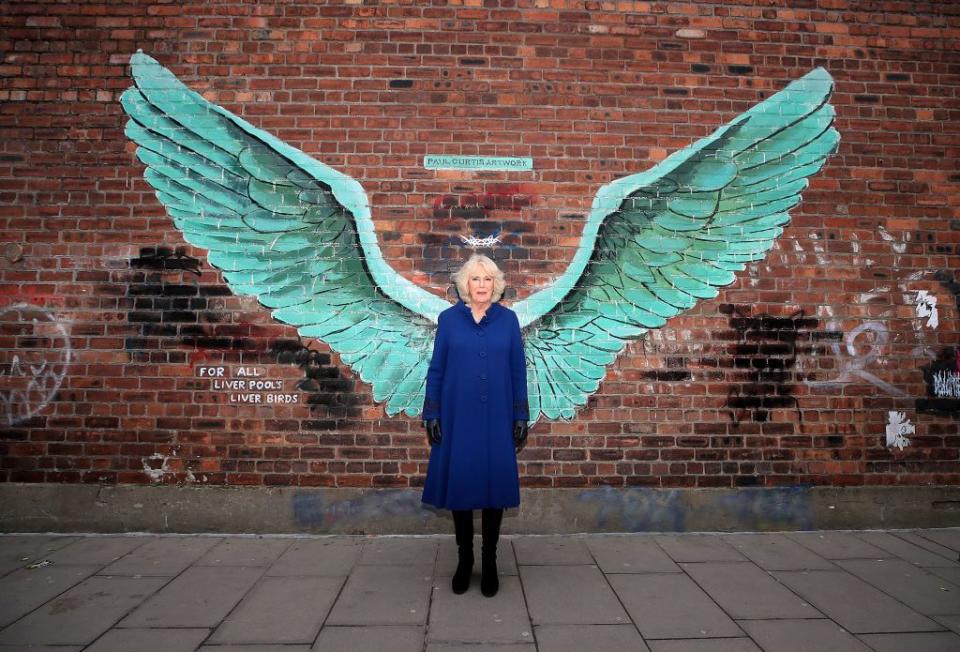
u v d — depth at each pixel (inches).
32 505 153.7
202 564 135.2
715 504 159.3
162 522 154.2
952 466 165.0
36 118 161.2
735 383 162.7
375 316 159.8
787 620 111.2
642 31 166.6
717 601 118.6
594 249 162.7
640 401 161.0
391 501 155.8
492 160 162.7
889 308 167.2
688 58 166.9
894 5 171.8
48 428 155.5
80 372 156.9
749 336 163.8
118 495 154.4
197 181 160.6
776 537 155.0
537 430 159.0
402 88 162.9
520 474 157.9
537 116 163.9
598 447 159.3
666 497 158.9
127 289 158.7
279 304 159.3
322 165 161.8
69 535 152.5
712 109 166.7
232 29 163.0
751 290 164.9
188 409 156.9
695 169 165.3
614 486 158.6
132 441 155.6
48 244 159.0
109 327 157.9
